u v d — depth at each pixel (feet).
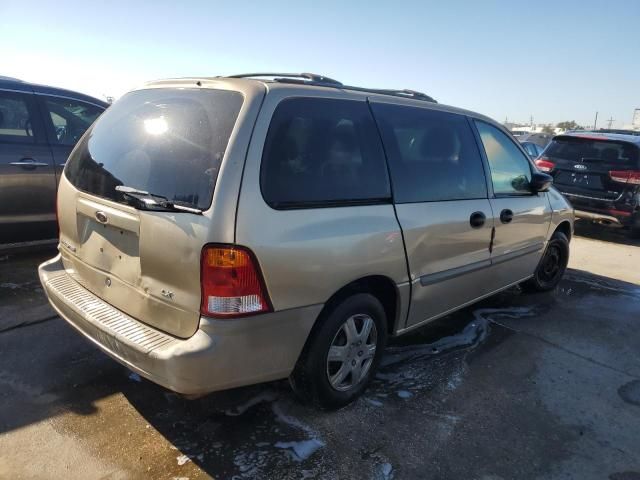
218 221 7.29
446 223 10.94
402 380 10.93
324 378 8.98
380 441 8.83
